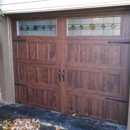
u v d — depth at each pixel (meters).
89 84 3.31
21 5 3.39
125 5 2.69
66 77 3.49
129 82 2.96
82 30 3.24
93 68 3.22
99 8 2.93
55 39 3.48
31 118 3.38
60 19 3.37
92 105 3.34
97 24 3.10
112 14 2.94
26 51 3.84
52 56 3.57
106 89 3.17
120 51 2.97
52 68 3.61
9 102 4.11
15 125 3.19
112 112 3.18
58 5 3.08
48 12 3.37
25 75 3.95
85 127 3.05
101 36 3.07
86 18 3.16
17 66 4.01
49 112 3.65
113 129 2.97
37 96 3.88
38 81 3.81
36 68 3.79
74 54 3.35
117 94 3.09
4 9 3.58
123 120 3.11
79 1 2.92
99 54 3.14
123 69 2.99
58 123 3.19
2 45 3.87
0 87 4.11
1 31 3.80
